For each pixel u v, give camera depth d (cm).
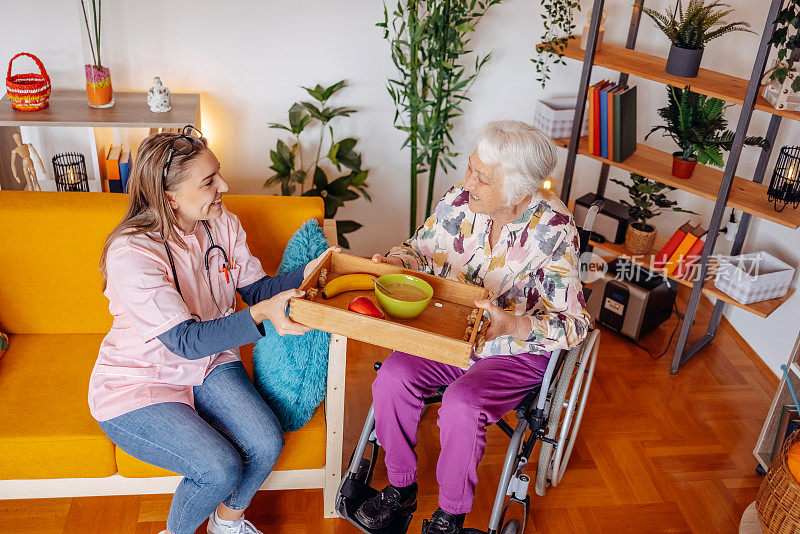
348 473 201
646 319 296
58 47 271
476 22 284
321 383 189
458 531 188
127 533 200
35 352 206
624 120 280
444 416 181
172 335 166
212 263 187
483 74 312
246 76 291
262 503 213
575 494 226
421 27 269
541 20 305
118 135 288
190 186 168
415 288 174
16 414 184
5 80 263
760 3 288
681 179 275
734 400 273
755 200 261
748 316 305
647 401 269
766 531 197
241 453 181
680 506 225
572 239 188
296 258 199
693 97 266
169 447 172
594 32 267
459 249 197
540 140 175
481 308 168
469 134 326
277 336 187
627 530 215
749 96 237
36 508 205
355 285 176
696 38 256
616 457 241
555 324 180
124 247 167
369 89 303
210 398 184
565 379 198
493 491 224
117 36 273
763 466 233
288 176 299
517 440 184
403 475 195
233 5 276
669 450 246
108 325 217
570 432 249
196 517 178
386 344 159
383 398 188
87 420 185
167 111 263
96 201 209
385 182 326
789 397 228
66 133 284
